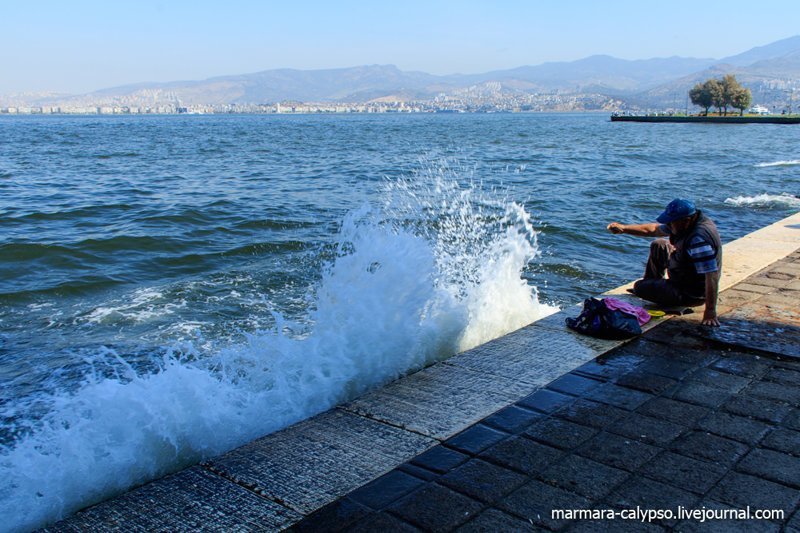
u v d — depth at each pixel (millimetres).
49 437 4168
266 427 3918
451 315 5309
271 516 2691
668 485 2799
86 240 11172
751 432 3275
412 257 5363
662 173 24734
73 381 5672
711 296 4895
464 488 2824
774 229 8781
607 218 14188
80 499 3330
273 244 11203
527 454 3105
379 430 3451
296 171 24969
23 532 3076
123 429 3771
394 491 2826
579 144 46719
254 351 4965
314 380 4473
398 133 70312
